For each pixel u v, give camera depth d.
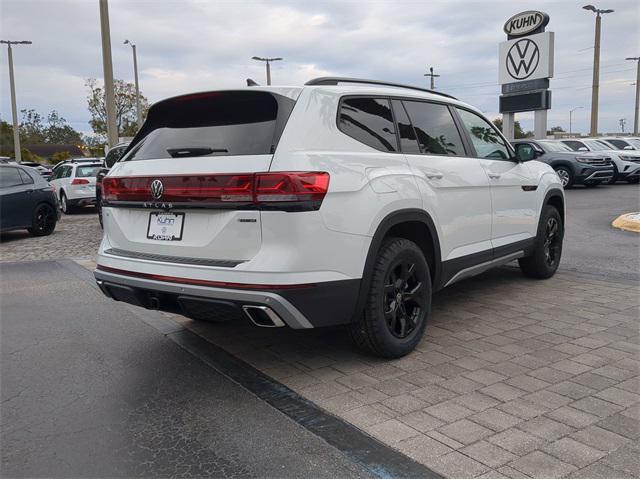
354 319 3.88
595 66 32.91
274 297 3.41
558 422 3.21
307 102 3.75
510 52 21.25
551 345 4.46
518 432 3.10
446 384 3.76
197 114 4.07
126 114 55.88
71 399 3.73
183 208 3.77
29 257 9.40
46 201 12.10
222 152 3.69
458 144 5.10
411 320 4.33
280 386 3.82
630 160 20.12
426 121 4.76
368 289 3.90
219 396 3.71
